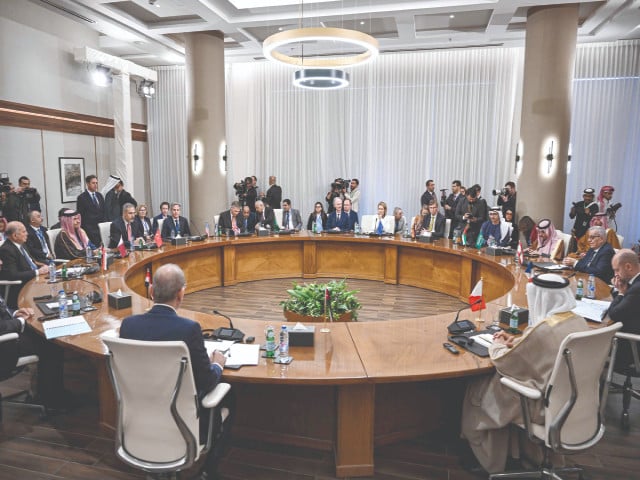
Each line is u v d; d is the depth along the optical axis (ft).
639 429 10.93
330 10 23.89
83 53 28.73
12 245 15.34
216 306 20.51
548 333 7.90
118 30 27.35
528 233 23.56
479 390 9.00
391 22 26.50
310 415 9.92
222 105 30.35
